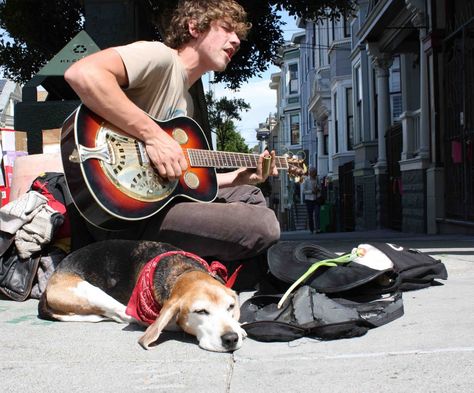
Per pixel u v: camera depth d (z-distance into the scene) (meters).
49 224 3.83
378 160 16.42
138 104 3.63
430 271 4.02
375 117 17.58
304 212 32.34
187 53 3.84
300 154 4.36
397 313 3.11
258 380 2.20
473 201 9.46
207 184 3.79
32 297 3.98
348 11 11.93
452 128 10.41
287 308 2.92
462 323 2.94
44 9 11.72
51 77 5.71
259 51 12.80
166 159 3.46
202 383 2.18
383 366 2.30
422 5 11.09
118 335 2.92
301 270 3.48
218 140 32.47
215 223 3.61
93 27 6.47
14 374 2.32
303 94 38.66
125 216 3.35
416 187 11.88
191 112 4.14
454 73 10.22
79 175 3.31
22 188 4.71
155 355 2.55
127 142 3.44
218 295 2.69
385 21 13.58
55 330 3.05
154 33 10.66
